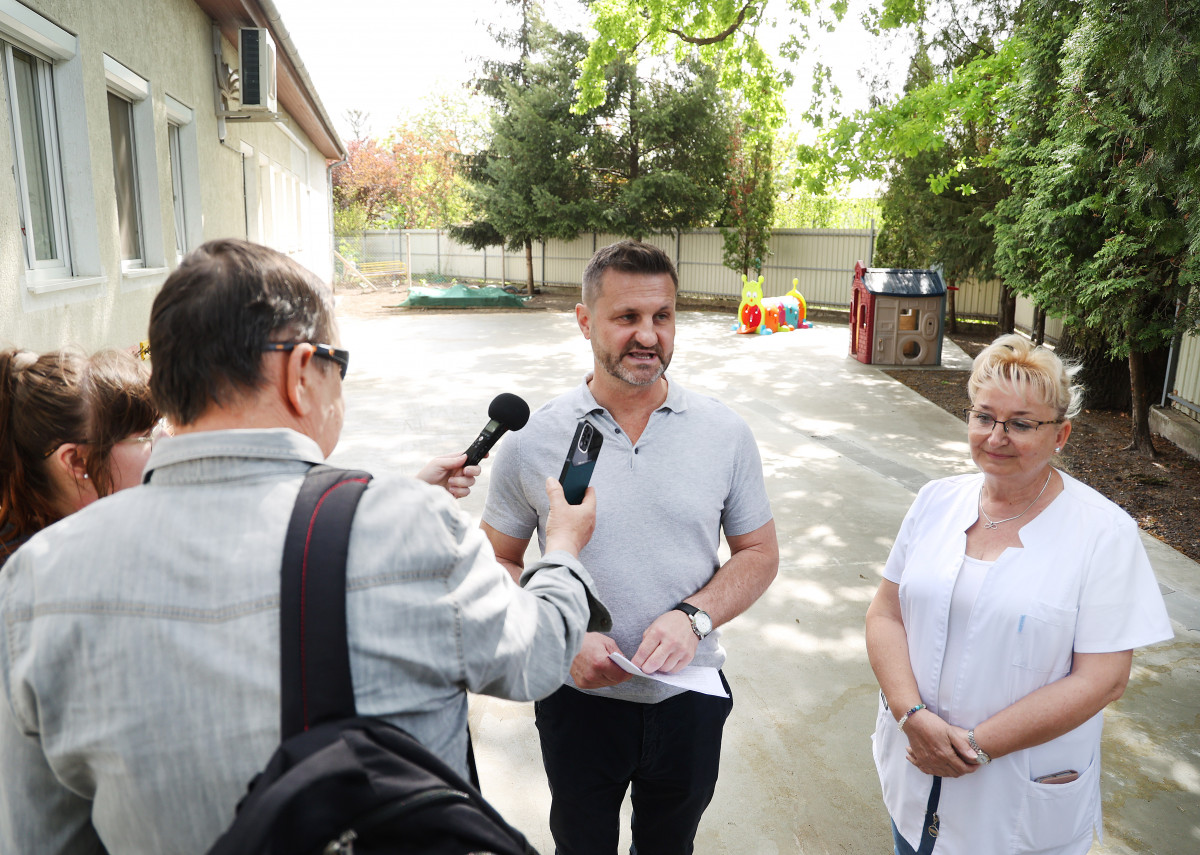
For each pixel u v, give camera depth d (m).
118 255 4.91
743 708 3.17
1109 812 2.59
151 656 0.82
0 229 3.53
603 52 11.45
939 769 1.67
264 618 0.83
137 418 1.48
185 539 0.86
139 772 0.81
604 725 1.79
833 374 10.90
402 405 8.48
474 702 3.26
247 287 0.92
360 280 28.69
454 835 0.83
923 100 9.67
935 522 1.87
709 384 10.03
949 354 13.01
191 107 6.57
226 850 0.72
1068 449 7.05
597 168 22.19
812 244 20.16
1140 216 5.82
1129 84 4.90
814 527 5.08
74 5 4.27
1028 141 7.70
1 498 1.43
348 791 0.77
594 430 1.77
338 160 18.42
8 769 0.90
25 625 0.87
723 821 2.56
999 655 1.67
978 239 13.69
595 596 1.18
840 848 2.46
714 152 20.88
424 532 0.90
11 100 3.85
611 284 1.71
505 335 14.73
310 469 0.94
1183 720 3.08
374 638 0.84
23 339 3.73
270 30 7.50
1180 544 4.90
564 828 1.88
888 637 1.87
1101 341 7.76
